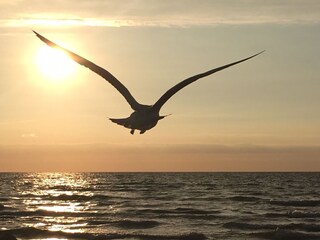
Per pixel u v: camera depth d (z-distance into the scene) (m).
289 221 41.91
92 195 73.44
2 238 29.73
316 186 108.56
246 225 39.22
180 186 110.12
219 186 109.94
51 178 197.75
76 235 34.88
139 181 152.12
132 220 42.03
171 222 41.72
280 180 163.50
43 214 47.47
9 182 139.75
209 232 36.22
